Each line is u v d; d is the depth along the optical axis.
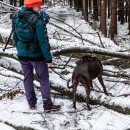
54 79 7.10
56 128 5.74
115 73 7.57
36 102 6.43
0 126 5.90
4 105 6.54
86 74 6.23
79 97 6.71
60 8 24.61
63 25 19.14
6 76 7.50
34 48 5.97
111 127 5.72
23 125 5.86
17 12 6.03
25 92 6.49
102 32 18.62
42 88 6.16
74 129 5.70
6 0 26.27
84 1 21.95
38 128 5.73
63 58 8.87
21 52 6.09
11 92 6.83
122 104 6.23
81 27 19.77
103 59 8.80
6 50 8.16
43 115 6.16
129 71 8.09
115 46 13.05
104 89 6.71
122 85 7.24
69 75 7.59
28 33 5.87
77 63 6.44
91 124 5.83
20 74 7.55
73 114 6.18
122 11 23.81
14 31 6.10
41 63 6.08
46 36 5.89
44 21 5.86
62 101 6.71
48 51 5.91
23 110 6.34
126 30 22.44
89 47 6.96
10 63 7.74
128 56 7.00
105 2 18.55
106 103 6.41
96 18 23.81
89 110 6.31
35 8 5.84
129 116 6.09
